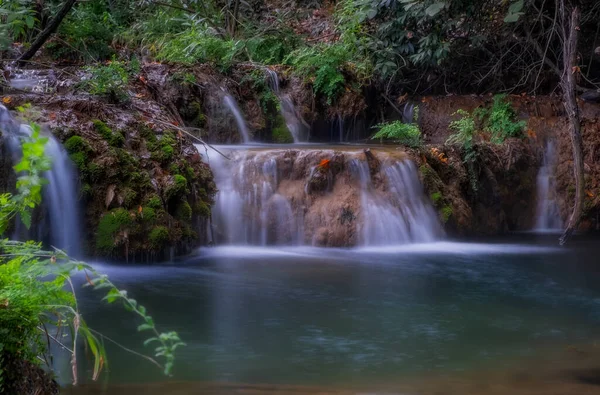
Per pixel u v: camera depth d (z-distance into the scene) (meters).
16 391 3.30
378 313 6.52
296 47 14.37
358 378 4.80
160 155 8.99
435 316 6.46
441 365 5.12
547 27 14.21
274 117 12.58
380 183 10.29
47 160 3.68
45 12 12.50
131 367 4.89
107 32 13.24
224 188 9.77
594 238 11.16
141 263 8.41
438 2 12.80
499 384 4.73
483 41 14.20
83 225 8.26
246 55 13.95
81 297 6.73
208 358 5.15
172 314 6.29
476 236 11.23
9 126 8.09
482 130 12.86
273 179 9.99
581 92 13.84
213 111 11.73
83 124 8.63
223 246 9.62
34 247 3.65
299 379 4.75
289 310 6.53
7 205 3.68
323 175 10.03
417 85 14.65
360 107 13.42
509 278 8.12
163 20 14.55
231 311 6.44
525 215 12.09
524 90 14.66
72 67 11.14
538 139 12.40
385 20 14.22
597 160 12.27
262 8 16.66
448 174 11.18
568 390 4.64
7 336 3.25
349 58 13.80
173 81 11.30
